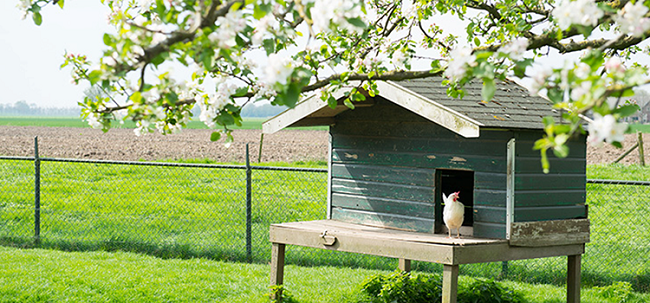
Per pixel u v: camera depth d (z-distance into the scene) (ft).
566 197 17.89
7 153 85.56
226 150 90.58
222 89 12.10
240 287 21.70
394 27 19.81
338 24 9.52
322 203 38.34
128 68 9.39
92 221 33.19
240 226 32.32
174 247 27.99
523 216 16.87
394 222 18.86
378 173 19.21
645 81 7.81
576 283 18.56
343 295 20.38
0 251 26.94
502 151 16.79
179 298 20.04
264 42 11.64
